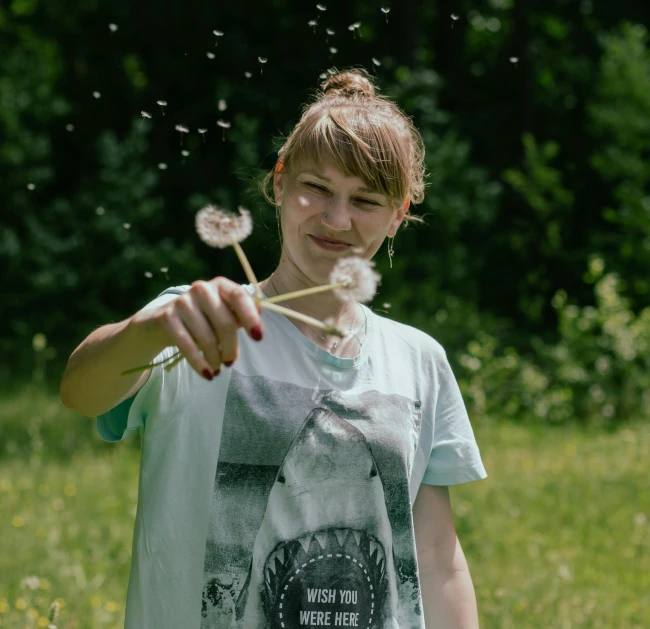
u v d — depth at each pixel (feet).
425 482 6.48
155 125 42.19
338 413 5.80
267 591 5.49
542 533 17.66
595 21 45.70
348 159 5.66
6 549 15.44
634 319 38.11
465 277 39.86
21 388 31.68
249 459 5.58
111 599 13.58
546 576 15.06
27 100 41.16
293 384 5.80
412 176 6.34
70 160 44.86
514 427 28.58
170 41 42.34
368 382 6.03
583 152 43.96
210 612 5.45
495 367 31.71
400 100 39.09
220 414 5.60
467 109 45.70
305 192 5.82
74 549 15.90
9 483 20.16
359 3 41.55
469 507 18.79
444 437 6.42
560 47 45.88
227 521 5.51
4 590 13.37
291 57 41.19
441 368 6.48
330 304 6.07
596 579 15.12
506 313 42.04
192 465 5.56
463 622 6.31
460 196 39.11
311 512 5.62
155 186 41.70
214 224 4.65
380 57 41.14
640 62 41.24
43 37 45.57
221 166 41.86
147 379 5.53
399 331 6.48
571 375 30.96
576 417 30.14
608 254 40.55
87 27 43.93
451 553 6.45
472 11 49.29
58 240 39.63
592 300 40.93
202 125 41.81
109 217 39.34
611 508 19.30
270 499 5.57
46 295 39.93
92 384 4.98
